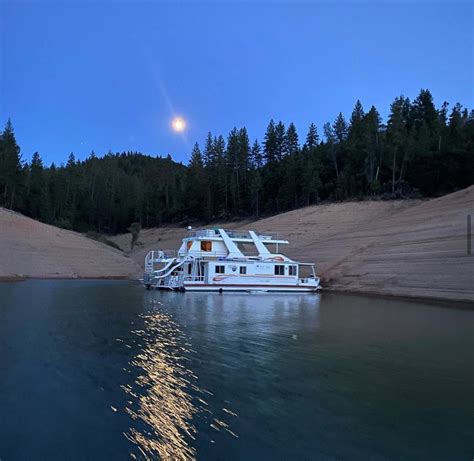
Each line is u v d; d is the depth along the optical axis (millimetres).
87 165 172375
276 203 101750
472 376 12516
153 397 10617
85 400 10344
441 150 84688
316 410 9891
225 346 16297
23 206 117188
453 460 7727
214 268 41219
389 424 9172
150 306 28766
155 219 126688
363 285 42562
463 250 37062
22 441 8227
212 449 8008
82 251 76625
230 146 118250
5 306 27062
